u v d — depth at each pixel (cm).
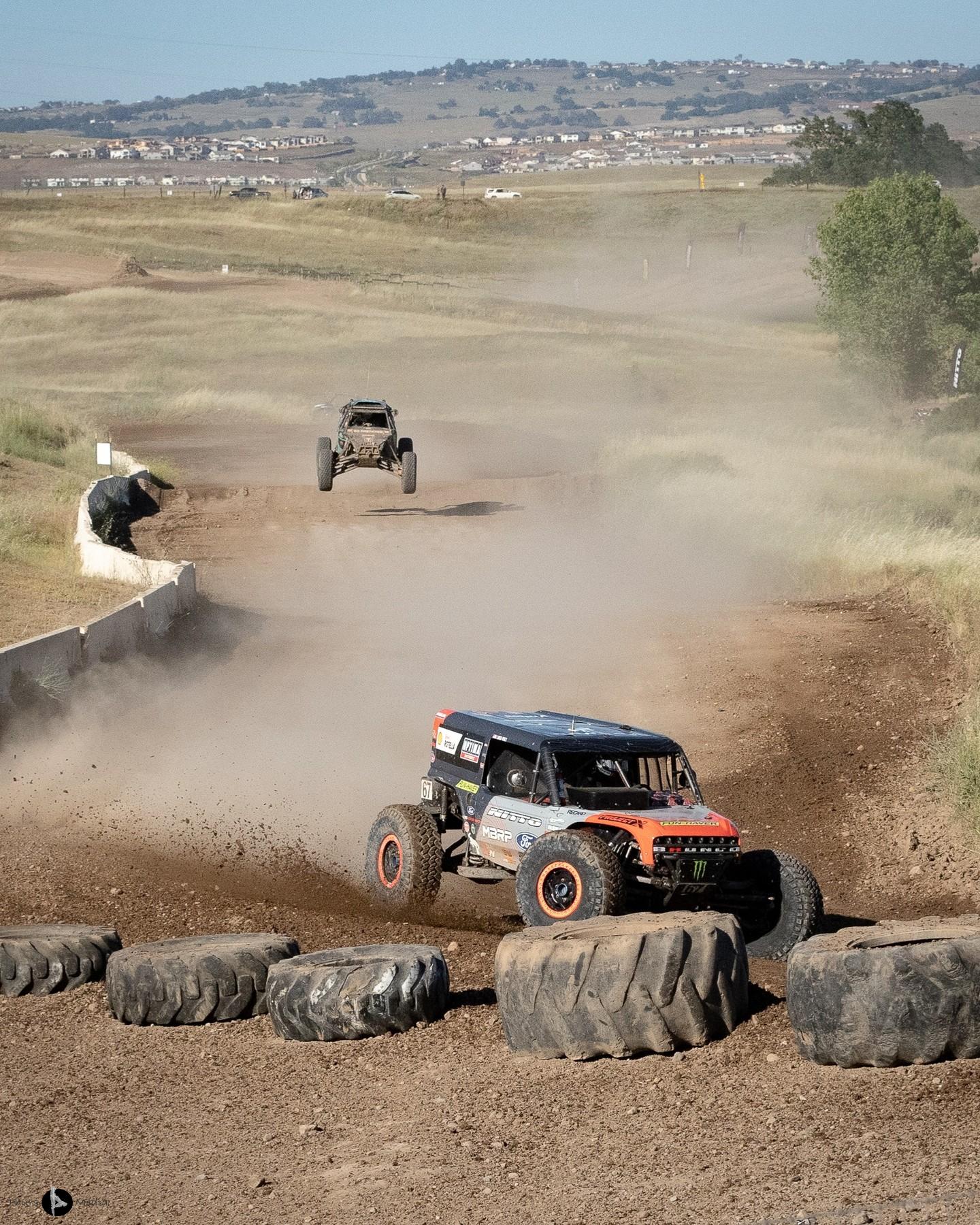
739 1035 2938
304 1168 2419
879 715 6912
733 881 3856
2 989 3434
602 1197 2202
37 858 4572
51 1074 2917
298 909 4259
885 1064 2652
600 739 3903
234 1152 2506
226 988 3228
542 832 3722
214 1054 3025
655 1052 2859
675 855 3559
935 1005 2623
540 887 3516
